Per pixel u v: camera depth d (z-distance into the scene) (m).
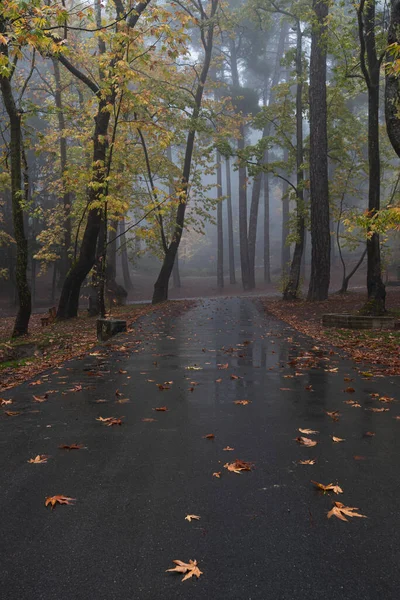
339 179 33.94
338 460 4.39
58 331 17.88
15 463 4.46
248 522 3.27
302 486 3.84
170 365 9.37
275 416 5.84
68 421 5.80
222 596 2.52
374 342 11.80
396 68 8.58
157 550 2.94
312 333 14.02
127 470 4.23
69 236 28.20
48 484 3.96
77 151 27.77
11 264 43.94
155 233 16.47
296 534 3.11
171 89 26.50
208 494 3.72
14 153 17.16
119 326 14.78
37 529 3.22
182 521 3.30
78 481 4.01
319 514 3.37
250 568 2.75
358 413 5.92
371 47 17.14
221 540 3.05
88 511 3.46
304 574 2.69
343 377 8.05
